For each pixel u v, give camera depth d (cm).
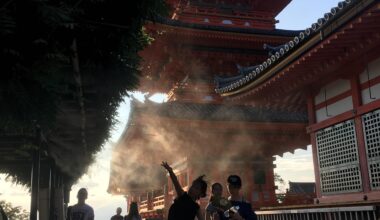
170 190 2708
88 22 525
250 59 2922
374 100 1129
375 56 1114
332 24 1021
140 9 543
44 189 1331
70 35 505
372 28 996
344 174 1246
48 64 473
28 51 457
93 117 844
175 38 2680
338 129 1291
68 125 882
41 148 1009
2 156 1297
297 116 2594
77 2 481
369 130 1144
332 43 1082
